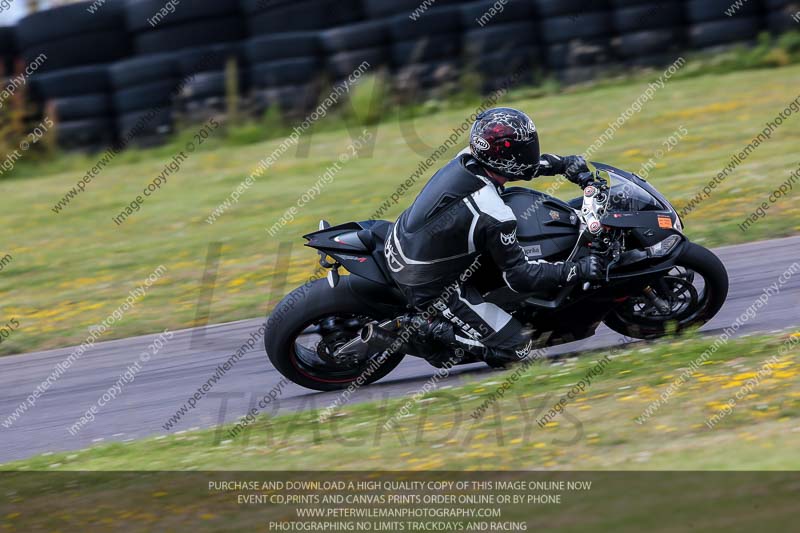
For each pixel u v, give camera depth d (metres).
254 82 53.41
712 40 53.19
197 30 53.22
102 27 53.91
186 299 29.83
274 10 53.25
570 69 53.16
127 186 46.84
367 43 52.31
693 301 20.67
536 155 19.16
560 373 19.25
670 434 15.43
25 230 40.91
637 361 19.16
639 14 52.81
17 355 27.03
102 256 35.84
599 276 18.95
